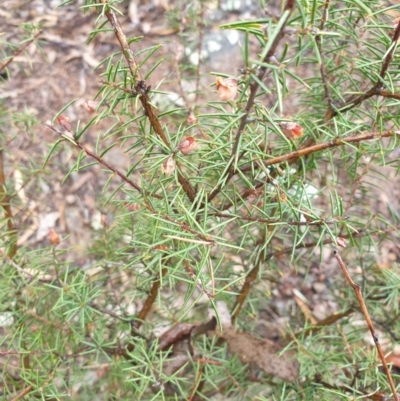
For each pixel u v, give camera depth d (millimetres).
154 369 311
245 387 378
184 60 619
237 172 280
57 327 349
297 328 461
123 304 467
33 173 424
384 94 263
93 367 401
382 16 356
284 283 538
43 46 683
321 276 544
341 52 344
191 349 364
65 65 680
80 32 697
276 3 632
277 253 349
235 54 643
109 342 353
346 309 381
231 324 377
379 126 267
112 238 393
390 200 580
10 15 691
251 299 390
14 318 392
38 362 320
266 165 266
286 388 365
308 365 344
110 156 616
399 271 433
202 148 286
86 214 593
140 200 276
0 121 415
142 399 403
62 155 618
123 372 376
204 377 355
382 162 283
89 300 313
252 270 354
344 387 326
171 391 389
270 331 507
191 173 312
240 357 370
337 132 250
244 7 678
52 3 708
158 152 272
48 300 385
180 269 286
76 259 562
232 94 204
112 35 693
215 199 339
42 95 660
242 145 242
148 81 619
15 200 451
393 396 250
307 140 321
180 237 235
